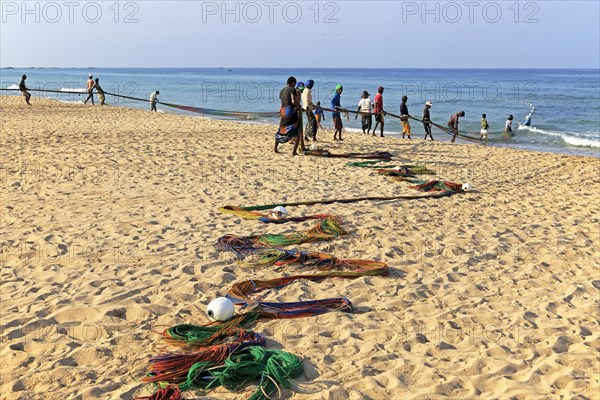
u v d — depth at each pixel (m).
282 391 4.35
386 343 5.16
